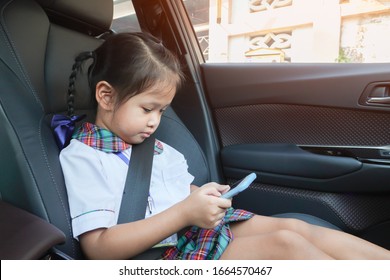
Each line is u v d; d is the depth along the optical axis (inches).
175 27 48.7
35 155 29.1
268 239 30.1
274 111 47.5
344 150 43.2
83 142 32.5
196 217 28.1
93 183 30.1
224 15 83.7
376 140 42.1
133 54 31.4
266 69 47.1
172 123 44.0
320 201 43.9
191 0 72.9
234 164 48.9
